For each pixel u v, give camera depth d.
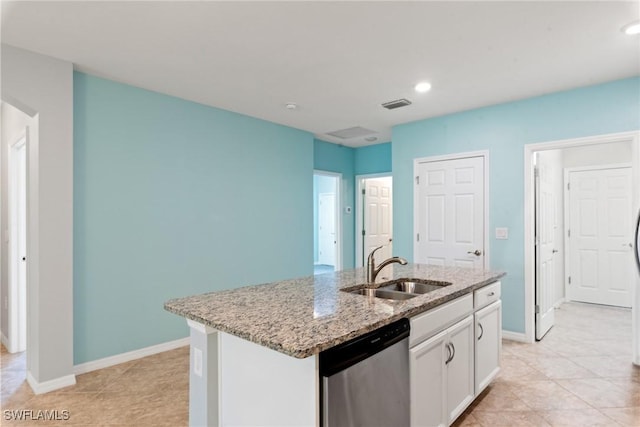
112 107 3.22
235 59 2.82
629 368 3.06
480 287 2.50
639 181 3.14
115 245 3.22
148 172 3.46
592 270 5.23
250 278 4.34
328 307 1.77
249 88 3.44
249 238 4.34
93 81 3.12
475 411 2.40
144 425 2.27
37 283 2.69
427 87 3.42
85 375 2.97
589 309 4.95
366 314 1.64
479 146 4.05
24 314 3.62
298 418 1.37
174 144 3.66
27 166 2.91
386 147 6.11
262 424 1.52
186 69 3.01
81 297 3.02
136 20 2.26
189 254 3.76
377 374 1.55
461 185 4.19
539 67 2.98
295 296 2.03
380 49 2.66
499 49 2.66
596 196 5.19
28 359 2.87
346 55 2.76
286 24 2.31
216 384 1.73
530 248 3.74
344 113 4.23
